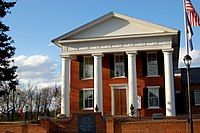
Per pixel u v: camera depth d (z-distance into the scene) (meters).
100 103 33.44
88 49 34.88
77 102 36.72
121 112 35.22
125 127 23.42
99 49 34.59
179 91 43.12
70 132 24.64
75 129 24.59
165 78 32.38
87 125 24.39
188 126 22.55
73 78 37.38
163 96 34.38
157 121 23.17
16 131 25.27
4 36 30.97
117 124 23.56
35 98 90.81
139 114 33.69
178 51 39.12
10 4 31.62
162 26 33.38
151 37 33.53
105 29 35.00
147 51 35.06
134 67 33.34
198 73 43.50
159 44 33.22
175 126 22.81
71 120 24.83
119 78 35.84
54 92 92.88
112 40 34.47
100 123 24.19
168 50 32.88
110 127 23.55
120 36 33.97
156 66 35.34
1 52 30.08
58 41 35.44
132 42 33.91
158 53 35.44
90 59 37.22
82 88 36.81
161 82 34.84
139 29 34.25
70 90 37.09
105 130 23.97
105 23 35.19
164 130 22.92
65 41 35.19
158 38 33.44
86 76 37.03
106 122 23.83
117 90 35.88
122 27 34.75
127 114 31.94
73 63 37.75
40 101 91.19
